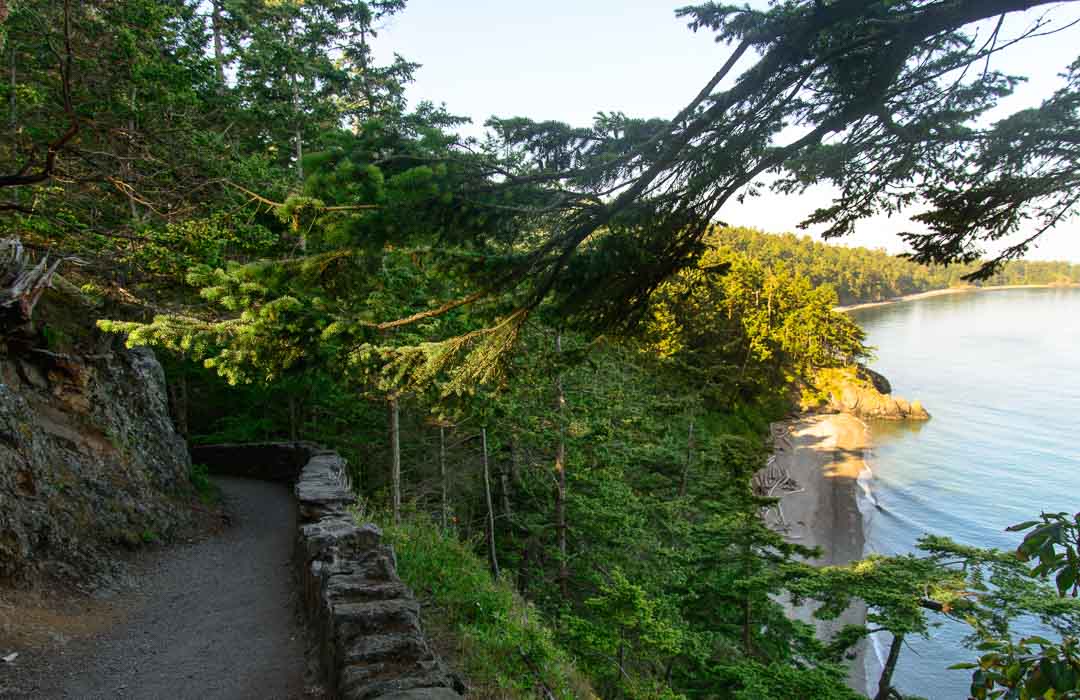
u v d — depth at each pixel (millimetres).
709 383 27688
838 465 49344
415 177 3309
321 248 4375
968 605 12453
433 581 8883
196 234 11227
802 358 65750
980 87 3756
